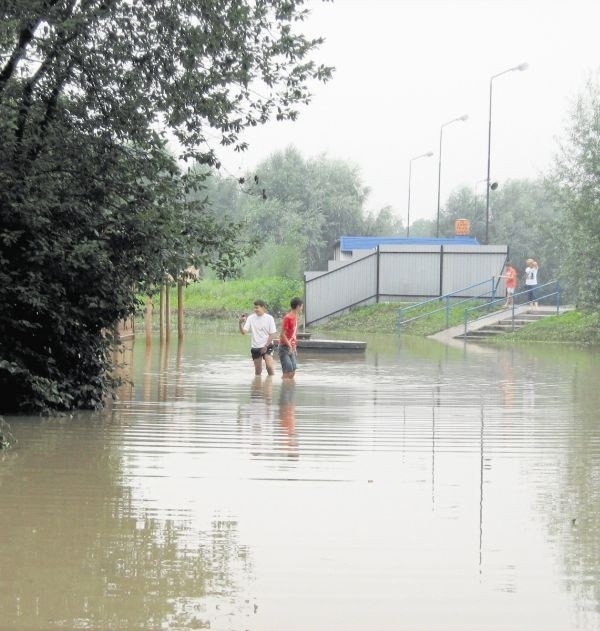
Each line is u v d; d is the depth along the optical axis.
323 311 45.16
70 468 10.04
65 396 14.10
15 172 13.33
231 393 17.45
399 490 9.22
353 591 6.39
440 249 44.72
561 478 9.88
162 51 14.28
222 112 14.36
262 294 53.22
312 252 78.50
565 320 37.50
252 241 15.31
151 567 6.81
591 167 35.91
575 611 6.09
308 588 6.44
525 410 15.48
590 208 35.69
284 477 9.73
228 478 9.64
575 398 17.34
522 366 24.72
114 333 15.25
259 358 20.98
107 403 15.58
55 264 13.62
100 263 13.71
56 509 8.34
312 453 11.12
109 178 14.36
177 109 14.27
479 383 20.06
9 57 13.53
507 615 6.02
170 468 10.12
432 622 5.90
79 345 14.48
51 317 13.87
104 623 5.82
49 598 6.20
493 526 7.97
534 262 44.78
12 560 6.93
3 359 13.55
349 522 8.02
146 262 14.44
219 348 29.69
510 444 11.99
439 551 7.26
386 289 45.34
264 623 5.85
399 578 6.66
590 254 35.50
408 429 13.16
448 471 10.17
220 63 14.42
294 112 14.76
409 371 22.92
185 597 6.25
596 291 35.56
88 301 14.06
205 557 7.04
